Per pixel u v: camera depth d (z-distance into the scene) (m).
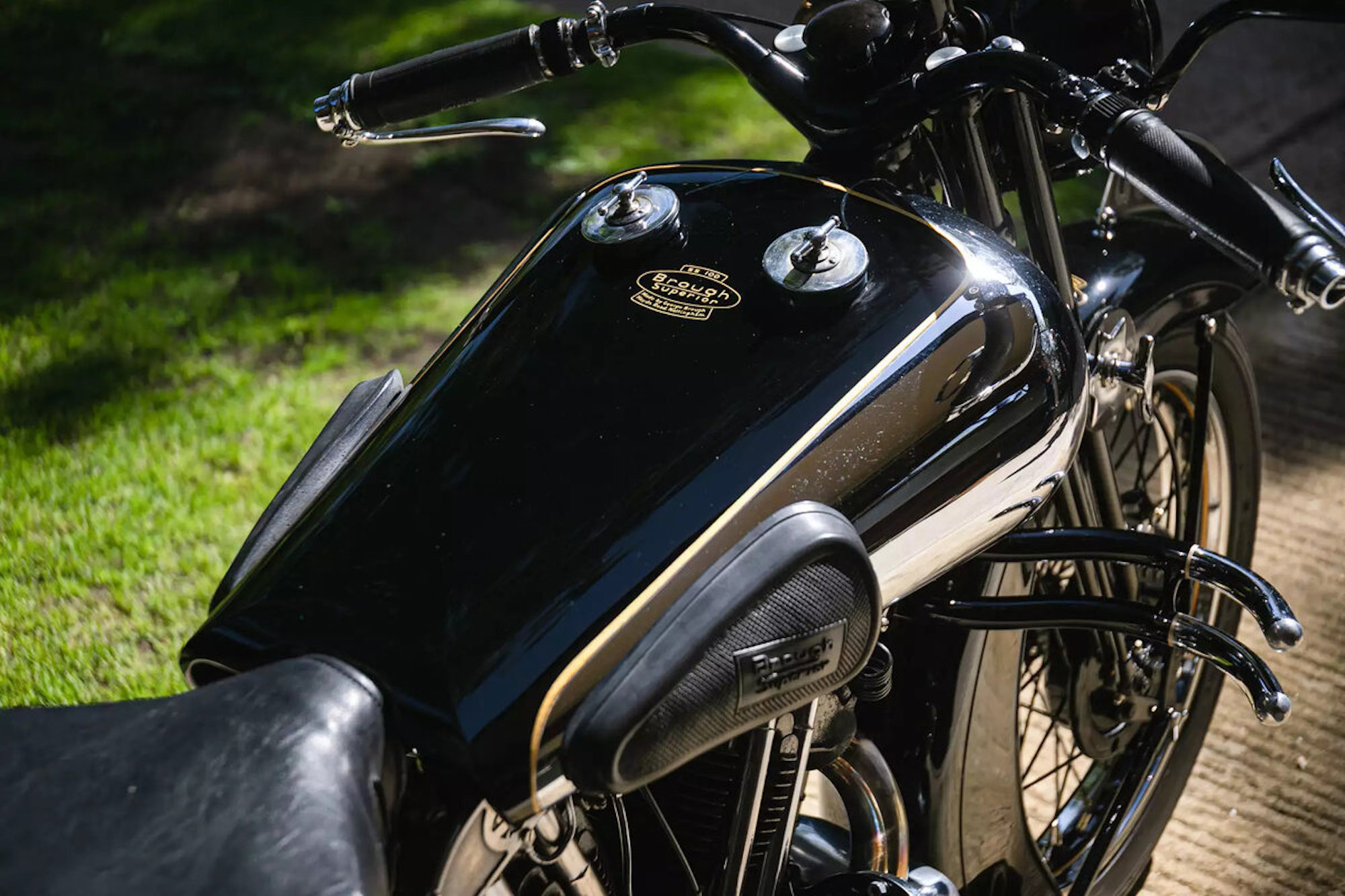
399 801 0.94
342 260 3.39
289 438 2.73
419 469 1.07
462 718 0.93
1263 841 1.97
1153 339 1.44
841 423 1.05
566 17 1.40
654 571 0.98
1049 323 1.18
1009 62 1.18
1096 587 1.62
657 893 1.21
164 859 0.83
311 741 0.89
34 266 3.40
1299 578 2.42
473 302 3.21
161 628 2.28
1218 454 1.89
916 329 1.10
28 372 2.97
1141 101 1.28
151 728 0.91
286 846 0.83
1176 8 4.46
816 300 1.10
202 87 4.33
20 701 2.13
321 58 4.47
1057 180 1.53
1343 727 2.15
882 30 1.23
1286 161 3.66
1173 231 1.68
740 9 4.57
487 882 0.99
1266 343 3.07
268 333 3.09
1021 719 2.16
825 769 1.30
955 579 1.40
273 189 3.74
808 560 0.93
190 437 2.74
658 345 1.11
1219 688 1.91
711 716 0.91
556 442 1.06
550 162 3.77
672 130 3.89
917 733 1.41
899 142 1.29
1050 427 1.15
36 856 0.83
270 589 1.03
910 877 1.21
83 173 3.87
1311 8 1.14
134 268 3.38
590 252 1.19
